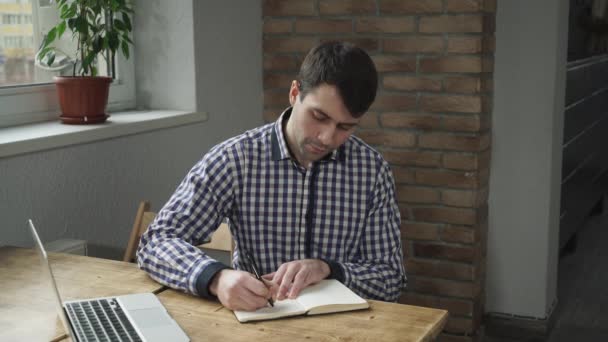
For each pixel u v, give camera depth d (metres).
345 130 1.47
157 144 2.59
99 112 2.40
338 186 1.67
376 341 1.27
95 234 2.33
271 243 1.67
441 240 2.93
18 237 2.04
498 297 3.08
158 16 2.79
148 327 1.30
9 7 2.35
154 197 2.59
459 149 2.84
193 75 2.77
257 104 3.19
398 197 2.98
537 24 2.83
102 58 2.71
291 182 1.65
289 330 1.32
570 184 3.85
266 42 3.16
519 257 3.02
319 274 1.51
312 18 3.04
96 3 2.44
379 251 1.69
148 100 2.86
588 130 4.32
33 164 2.07
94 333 1.27
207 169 1.64
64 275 1.65
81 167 2.24
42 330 1.32
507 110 2.94
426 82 2.86
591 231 4.80
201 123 2.82
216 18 2.87
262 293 1.39
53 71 2.54
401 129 2.94
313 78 1.43
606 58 4.86
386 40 2.90
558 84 2.93
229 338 1.28
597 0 4.59
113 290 1.54
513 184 2.98
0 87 2.31
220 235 1.94
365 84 1.41
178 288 1.50
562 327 3.14
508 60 2.91
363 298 1.50
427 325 1.35
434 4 2.79
